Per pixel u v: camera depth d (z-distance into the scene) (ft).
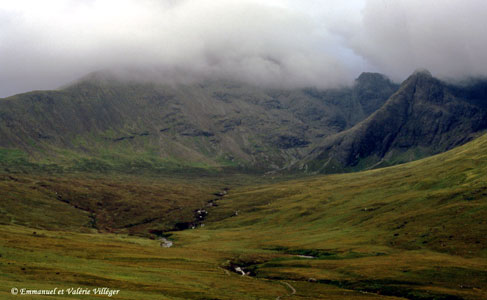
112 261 410.93
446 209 597.93
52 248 427.74
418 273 390.63
